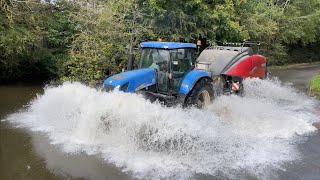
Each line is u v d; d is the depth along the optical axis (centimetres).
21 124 744
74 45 1177
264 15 1931
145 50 797
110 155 575
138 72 730
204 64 898
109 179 486
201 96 829
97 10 1249
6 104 934
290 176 496
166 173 506
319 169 521
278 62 2339
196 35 1424
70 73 1254
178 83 784
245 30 1630
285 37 2272
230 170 516
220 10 1432
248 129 706
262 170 516
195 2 1341
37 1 1239
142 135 630
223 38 1550
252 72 1052
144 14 1318
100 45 1164
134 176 496
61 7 1371
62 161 550
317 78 1345
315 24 2533
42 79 1379
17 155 573
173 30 1380
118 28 1202
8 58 1221
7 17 1148
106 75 1184
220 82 948
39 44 1240
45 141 640
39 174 502
